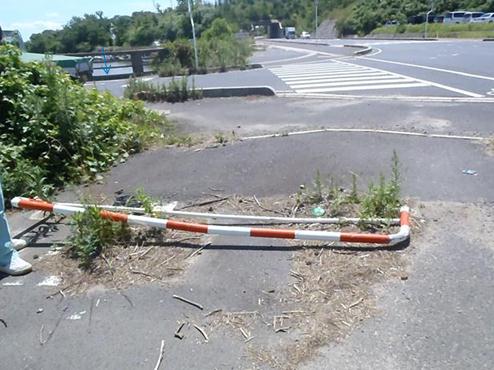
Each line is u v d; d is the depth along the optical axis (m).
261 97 11.70
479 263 3.41
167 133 8.17
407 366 2.53
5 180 5.29
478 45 26.28
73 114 6.64
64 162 6.32
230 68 22.50
